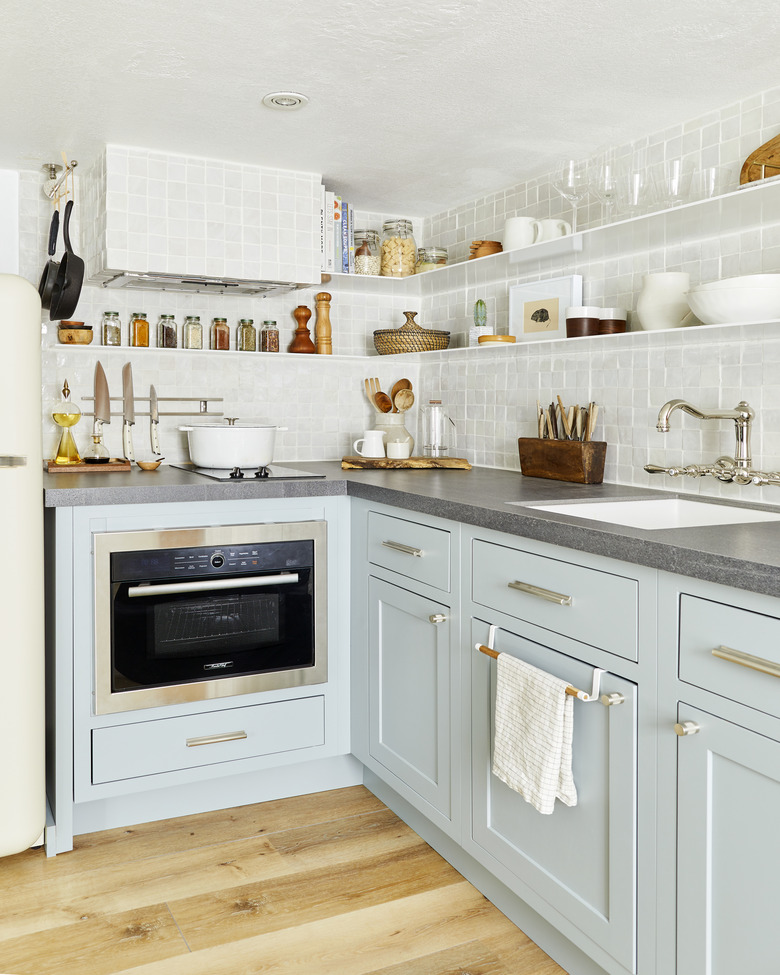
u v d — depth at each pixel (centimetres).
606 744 160
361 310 361
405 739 236
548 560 176
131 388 298
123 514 233
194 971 180
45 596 250
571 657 170
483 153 275
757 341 219
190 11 181
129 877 217
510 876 190
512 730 177
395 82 219
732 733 132
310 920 199
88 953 186
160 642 237
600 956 162
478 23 185
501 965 183
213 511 245
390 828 246
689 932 141
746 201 197
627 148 262
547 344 280
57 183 293
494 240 323
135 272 275
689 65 204
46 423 304
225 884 214
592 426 265
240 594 247
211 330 327
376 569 249
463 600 206
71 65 209
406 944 190
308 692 262
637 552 149
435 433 338
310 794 269
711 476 223
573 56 201
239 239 290
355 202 339
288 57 204
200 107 237
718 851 136
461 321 348
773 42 192
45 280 274
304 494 256
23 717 214
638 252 260
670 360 246
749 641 129
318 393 352
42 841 231
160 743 239
